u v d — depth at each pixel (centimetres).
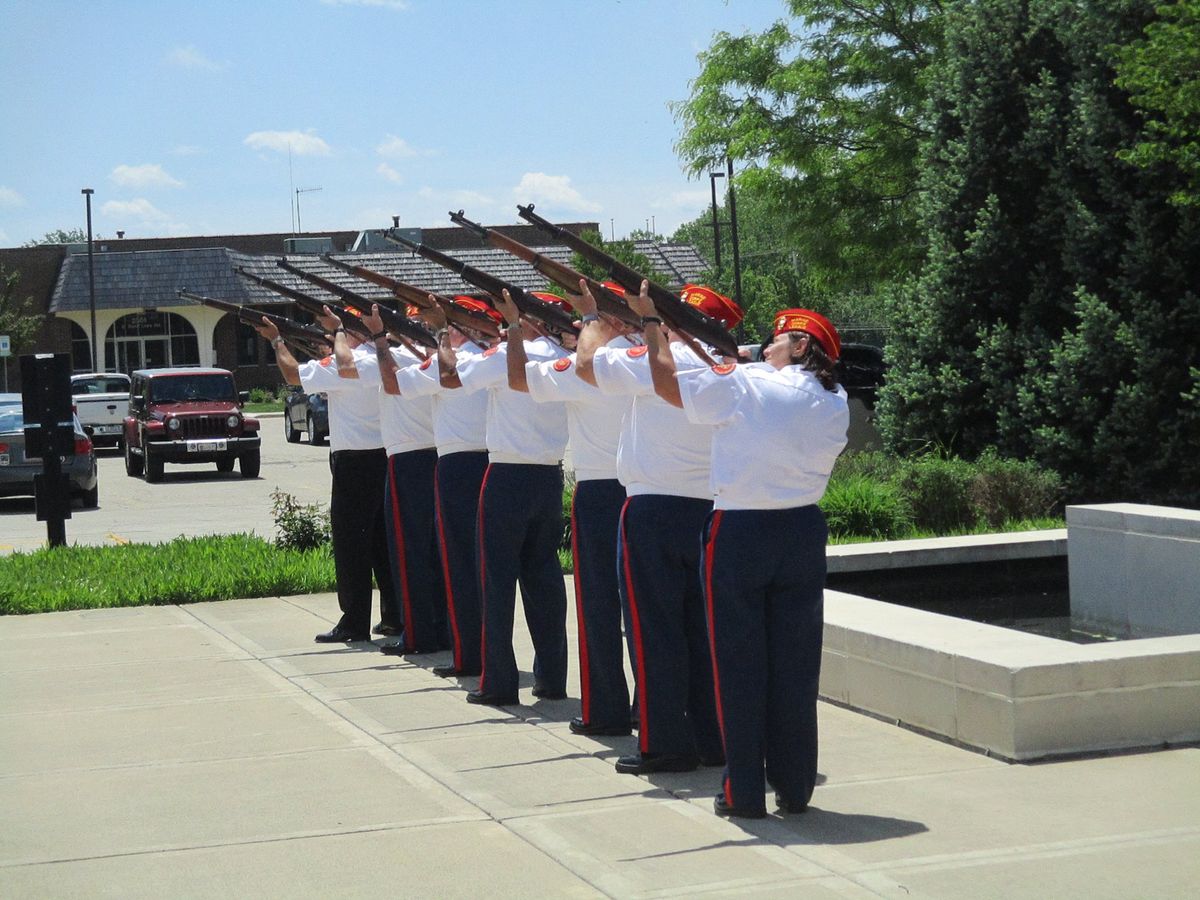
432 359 797
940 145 1627
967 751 611
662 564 592
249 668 848
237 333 5084
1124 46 1388
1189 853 471
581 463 664
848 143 2298
